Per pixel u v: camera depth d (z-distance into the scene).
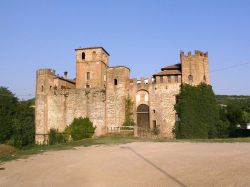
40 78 82.12
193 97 68.25
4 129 83.81
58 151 34.62
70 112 78.12
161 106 71.50
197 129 66.44
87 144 42.97
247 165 20.47
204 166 20.66
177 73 71.50
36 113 81.19
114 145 40.41
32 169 22.08
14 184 17.20
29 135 88.25
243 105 120.81
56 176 19.25
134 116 73.12
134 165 22.47
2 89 91.44
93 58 89.50
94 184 16.58
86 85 88.62
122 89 74.06
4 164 24.89
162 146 36.91
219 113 76.94
